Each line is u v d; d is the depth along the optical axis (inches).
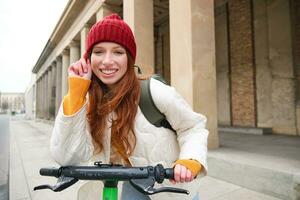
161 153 63.6
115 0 480.4
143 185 48.7
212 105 261.4
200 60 258.2
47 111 1376.7
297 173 154.6
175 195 65.4
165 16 677.9
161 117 63.1
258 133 424.2
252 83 468.8
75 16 723.4
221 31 542.0
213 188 183.8
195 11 258.8
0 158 289.4
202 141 61.6
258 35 460.1
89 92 64.4
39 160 315.6
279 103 421.7
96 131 64.3
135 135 62.7
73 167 52.4
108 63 59.4
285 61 415.5
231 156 213.2
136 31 354.0
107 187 55.5
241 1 497.7
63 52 896.9
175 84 270.8
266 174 170.4
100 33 59.7
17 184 210.4
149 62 360.2
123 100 61.7
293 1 410.9
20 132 753.0
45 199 173.8
